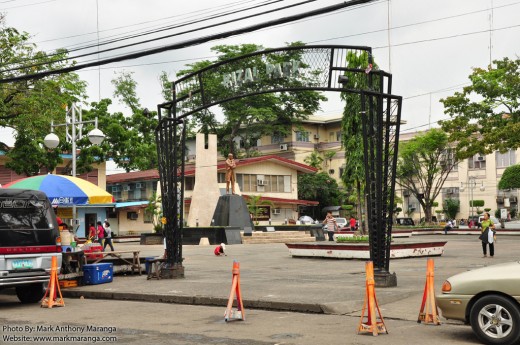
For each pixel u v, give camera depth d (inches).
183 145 655.8
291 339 329.7
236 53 2242.9
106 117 1747.0
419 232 1829.5
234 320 400.2
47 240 511.8
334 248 896.9
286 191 2265.0
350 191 2407.7
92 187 636.7
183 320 406.9
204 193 1660.9
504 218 2100.1
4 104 1140.5
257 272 712.4
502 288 305.9
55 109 1200.8
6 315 446.6
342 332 349.1
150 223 2170.3
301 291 512.1
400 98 530.3
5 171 1676.9
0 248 479.5
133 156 1804.9
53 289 491.2
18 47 1143.0
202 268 781.3
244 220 1526.8
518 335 299.1
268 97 2311.8
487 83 1460.4
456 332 344.8
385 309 425.1
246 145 2539.4
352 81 1284.4
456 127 1523.1
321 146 2687.0
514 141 1389.0
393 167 531.5
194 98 634.8
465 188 2330.2
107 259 713.0
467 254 960.9
